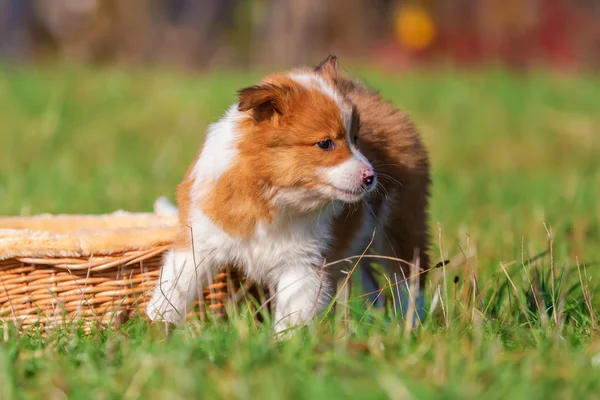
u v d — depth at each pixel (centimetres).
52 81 2581
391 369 673
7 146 2006
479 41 4062
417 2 4275
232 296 912
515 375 666
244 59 4034
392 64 3916
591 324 843
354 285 955
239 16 4188
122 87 2528
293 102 856
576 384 646
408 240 1057
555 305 884
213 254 899
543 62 3978
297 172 849
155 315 866
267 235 876
